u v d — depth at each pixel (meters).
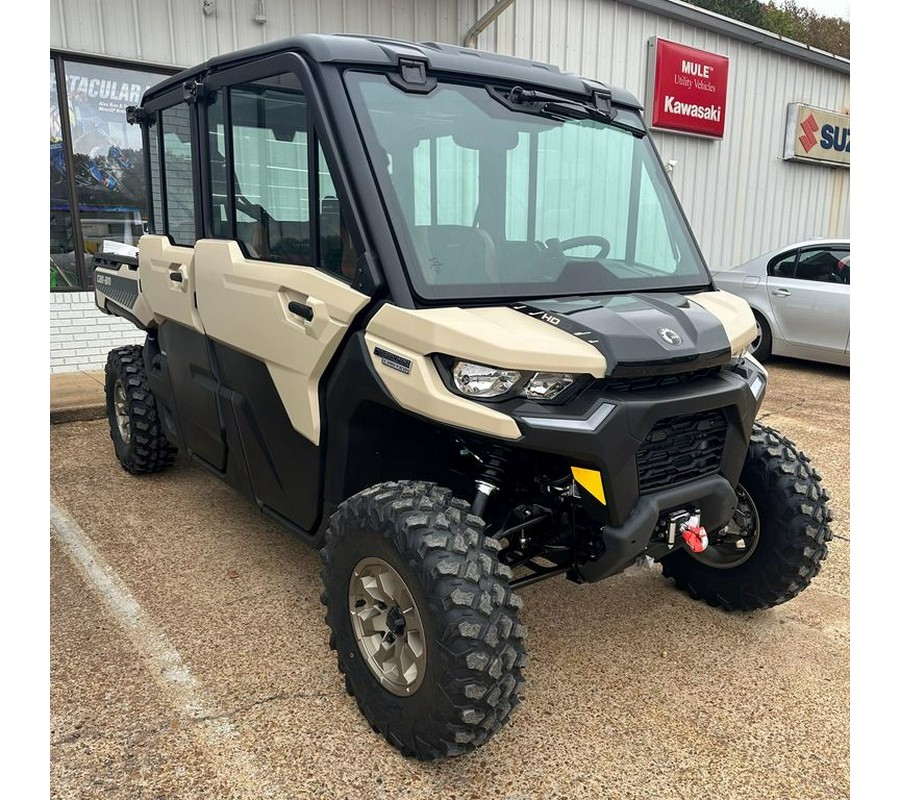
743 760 2.44
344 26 8.10
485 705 2.17
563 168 2.95
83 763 2.37
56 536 4.07
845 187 15.22
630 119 3.28
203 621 3.22
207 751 2.44
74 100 6.89
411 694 2.33
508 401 2.25
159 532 4.13
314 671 2.88
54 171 6.93
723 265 13.10
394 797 2.26
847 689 2.81
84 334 7.34
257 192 2.97
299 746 2.47
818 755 2.47
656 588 3.60
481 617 2.16
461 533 2.27
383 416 2.66
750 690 2.81
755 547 3.15
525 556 2.76
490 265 2.60
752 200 13.30
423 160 2.59
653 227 3.19
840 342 8.15
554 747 2.49
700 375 2.58
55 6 6.53
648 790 2.31
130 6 6.86
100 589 3.49
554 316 2.39
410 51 2.72
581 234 2.94
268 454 3.17
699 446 2.59
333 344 2.58
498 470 2.54
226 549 3.92
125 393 4.78
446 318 2.29
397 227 2.44
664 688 2.82
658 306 2.60
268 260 2.97
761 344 8.87
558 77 3.08
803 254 8.60
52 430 6.01
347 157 2.47
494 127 2.77
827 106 14.17
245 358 3.17
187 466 5.23
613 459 2.27
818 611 3.42
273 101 2.78
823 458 5.55
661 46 10.73
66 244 7.15
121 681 2.80
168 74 7.30
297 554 3.88
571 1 9.79
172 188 3.78
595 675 2.89
